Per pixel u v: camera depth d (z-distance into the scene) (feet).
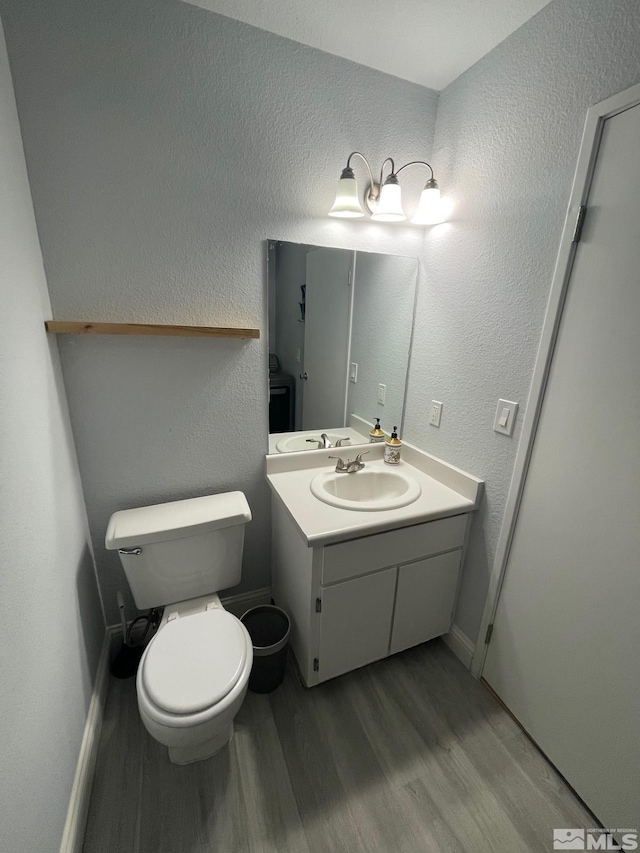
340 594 4.22
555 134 3.40
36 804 2.52
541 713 4.08
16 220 3.05
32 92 3.34
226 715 3.37
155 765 3.88
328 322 5.11
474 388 4.60
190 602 4.70
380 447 5.96
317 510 4.31
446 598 5.05
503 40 3.82
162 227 4.08
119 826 3.41
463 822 3.51
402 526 4.28
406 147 4.85
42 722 2.70
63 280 3.84
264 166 4.32
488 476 4.51
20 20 3.18
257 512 5.60
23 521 2.63
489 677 4.80
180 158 3.97
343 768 3.92
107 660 4.85
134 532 4.17
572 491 3.55
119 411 4.44
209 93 3.89
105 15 3.41
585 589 3.51
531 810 3.63
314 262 4.85
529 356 3.86
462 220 4.57
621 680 3.28
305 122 4.33
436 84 4.65
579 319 3.34
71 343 4.05
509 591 4.39
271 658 4.46
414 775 3.88
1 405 2.45
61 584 3.37
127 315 4.17
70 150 3.57
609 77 2.93
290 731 4.26
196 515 4.53
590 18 3.01
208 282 4.43
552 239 3.51
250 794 3.67
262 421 5.19
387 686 4.84
